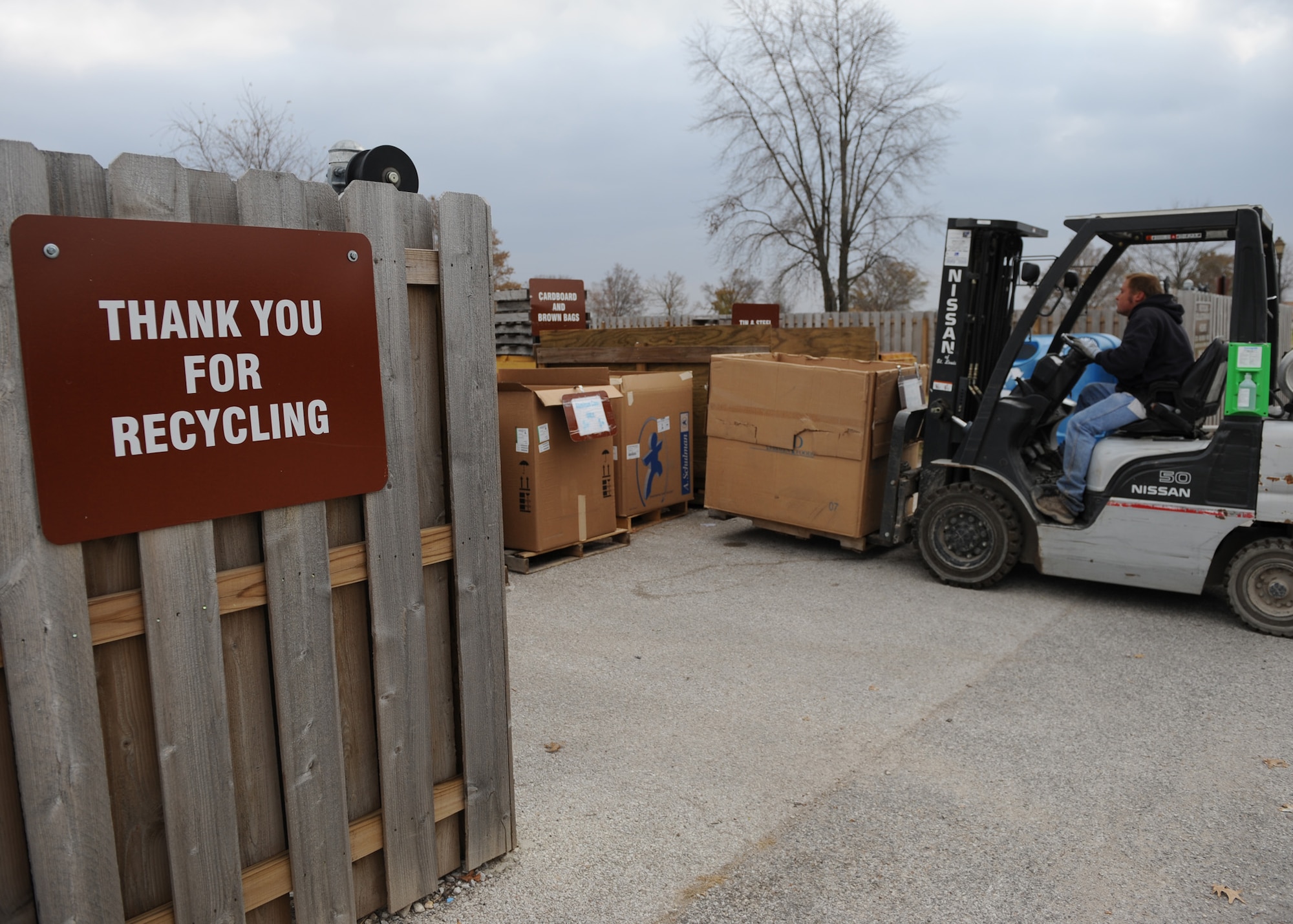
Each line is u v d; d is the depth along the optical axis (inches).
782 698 167.5
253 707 84.3
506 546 266.5
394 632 93.9
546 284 492.4
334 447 85.4
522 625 212.1
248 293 77.6
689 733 152.9
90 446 68.9
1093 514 219.3
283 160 645.9
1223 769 138.9
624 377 294.8
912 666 183.5
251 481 79.2
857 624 210.4
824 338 354.0
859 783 135.1
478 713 105.8
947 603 226.2
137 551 73.7
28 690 67.7
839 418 262.1
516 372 311.9
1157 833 121.0
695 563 267.0
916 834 120.8
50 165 66.2
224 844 81.2
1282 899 106.9
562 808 127.9
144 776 77.0
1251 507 198.5
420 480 97.1
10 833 69.7
